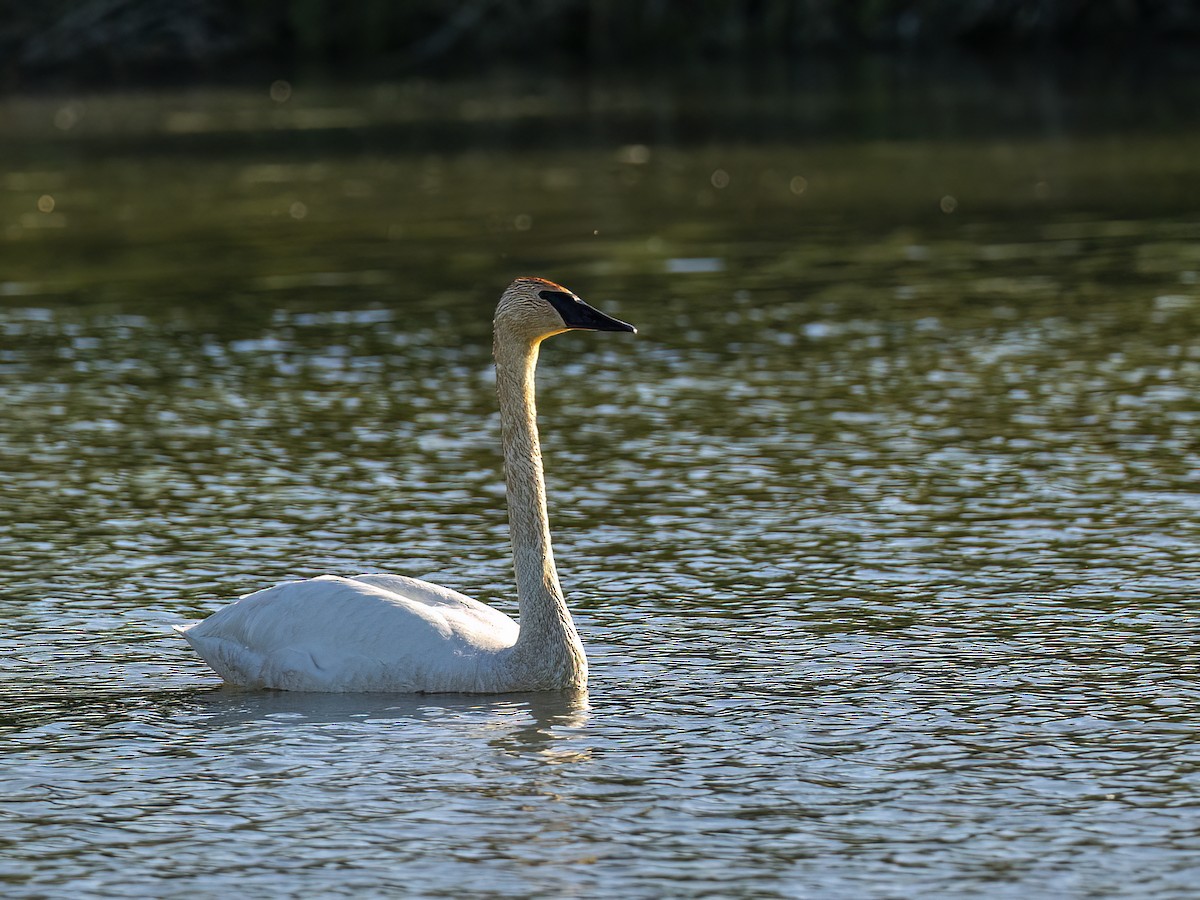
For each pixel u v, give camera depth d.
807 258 27.62
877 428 17.58
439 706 10.70
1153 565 13.33
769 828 9.05
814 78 57.66
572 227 31.34
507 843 8.91
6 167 41.88
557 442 17.38
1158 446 16.61
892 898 8.27
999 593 12.81
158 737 10.36
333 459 16.88
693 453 16.84
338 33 67.94
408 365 20.91
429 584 11.52
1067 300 23.67
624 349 21.58
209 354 21.69
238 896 8.41
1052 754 9.94
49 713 10.81
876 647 11.77
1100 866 8.58
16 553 14.09
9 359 21.56
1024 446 16.77
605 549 14.06
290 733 10.35
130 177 39.56
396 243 30.05
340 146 44.06
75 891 8.49
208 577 13.47
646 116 48.66
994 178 35.59
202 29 67.69
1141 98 48.16
